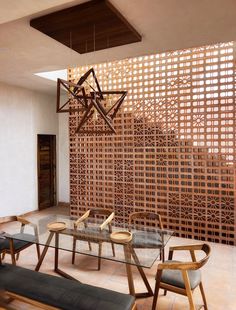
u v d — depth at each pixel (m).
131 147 4.69
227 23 2.62
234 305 2.69
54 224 3.34
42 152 6.41
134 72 4.60
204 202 4.24
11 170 5.48
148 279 3.16
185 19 2.53
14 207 5.57
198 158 4.24
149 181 4.64
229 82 3.93
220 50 3.96
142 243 2.92
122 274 3.29
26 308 2.64
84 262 3.61
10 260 3.65
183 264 2.20
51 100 6.55
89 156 5.12
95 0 2.21
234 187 4.03
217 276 3.26
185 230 4.46
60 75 5.21
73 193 5.36
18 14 2.09
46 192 6.55
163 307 2.63
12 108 5.47
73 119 5.23
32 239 3.06
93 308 2.04
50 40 3.00
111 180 4.96
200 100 4.13
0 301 2.61
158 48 3.27
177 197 4.43
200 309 2.56
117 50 3.30
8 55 3.48
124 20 2.49
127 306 2.08
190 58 4.16
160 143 4.47
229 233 4.14
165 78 4.36
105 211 3.73
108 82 4.78
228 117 3.98
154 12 2.39
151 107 4.51
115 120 4.80
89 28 2.63
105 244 2.89
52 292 2.24
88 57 3.57
